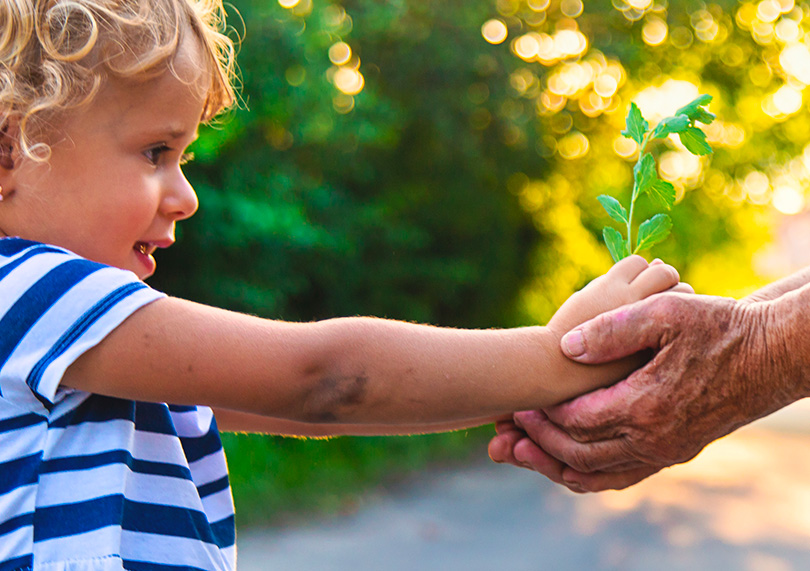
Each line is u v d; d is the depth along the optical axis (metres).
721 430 1.26
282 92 5.88
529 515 5.57
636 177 1.35
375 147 8.15
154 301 0.91
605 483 1.41
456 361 1.05
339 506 5.63
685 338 1.21
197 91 0.98
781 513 5.63
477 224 9.52
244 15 5.63
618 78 9.26
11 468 0.88
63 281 0.88
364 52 7.80
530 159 9.14
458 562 4.48
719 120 10.12
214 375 0.91
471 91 8.35
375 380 0.98
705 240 10.77
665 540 4.97
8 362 0.88
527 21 8.68
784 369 1.20
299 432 1.32
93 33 0.89
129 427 0.95
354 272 8.02
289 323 0.98
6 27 0.88
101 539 0.88
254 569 4.28
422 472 6.89
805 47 9.84
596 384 1.24
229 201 5.85
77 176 0.91
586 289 1.27
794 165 10.44
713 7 9.28
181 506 0.98
